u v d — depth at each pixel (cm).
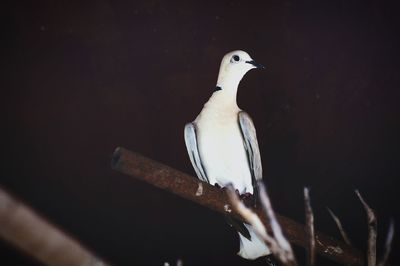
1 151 1513
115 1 1573
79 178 1506
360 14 1562
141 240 1433
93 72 1580
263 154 1541
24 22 1554
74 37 1580
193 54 1612
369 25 1564
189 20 1609
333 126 1551
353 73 1570
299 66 1595
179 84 1597
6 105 1540
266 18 1602
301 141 1551
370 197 1477
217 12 1606
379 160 1512
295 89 1588
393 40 1553
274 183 1509
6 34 1556
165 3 1585
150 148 1568
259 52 1614
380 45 1561
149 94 1588
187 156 1567
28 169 1505
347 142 1538
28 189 1490
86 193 1487
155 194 1459
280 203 1486
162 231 1438
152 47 1600
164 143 1572
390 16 1543
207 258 1411
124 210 1459
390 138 1527
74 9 1566
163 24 1600
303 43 1598
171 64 1603
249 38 1616
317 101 1572
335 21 1580
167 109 1588
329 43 1588
